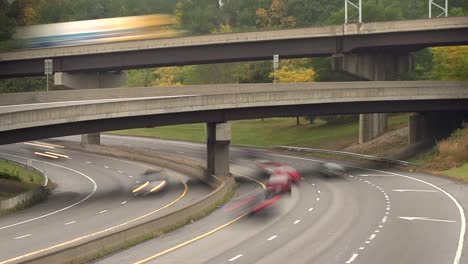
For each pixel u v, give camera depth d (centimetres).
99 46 9169
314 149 9156
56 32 13138
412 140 8256
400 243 3080
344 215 4038
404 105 7400
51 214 4903
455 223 3628
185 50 9062
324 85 7212
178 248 3027
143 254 2878
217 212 4347
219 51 8988
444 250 2894
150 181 7112
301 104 6950
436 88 7256
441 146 7156
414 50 9162
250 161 8538
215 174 6850
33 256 2464
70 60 9438
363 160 8069
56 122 5412
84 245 2722
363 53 9069
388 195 4994
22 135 5450
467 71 8994
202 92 6669
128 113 5916
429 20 8319
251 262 2702
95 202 5600
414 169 6869
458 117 8181
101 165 8625
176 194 5906
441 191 5100
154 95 6328
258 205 4662
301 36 8694
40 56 9375
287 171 6838
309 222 3791
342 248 2973
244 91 6931
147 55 9188
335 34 8644
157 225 3459
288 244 3098
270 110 6975
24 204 5428
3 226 4300
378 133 9200
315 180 6372
